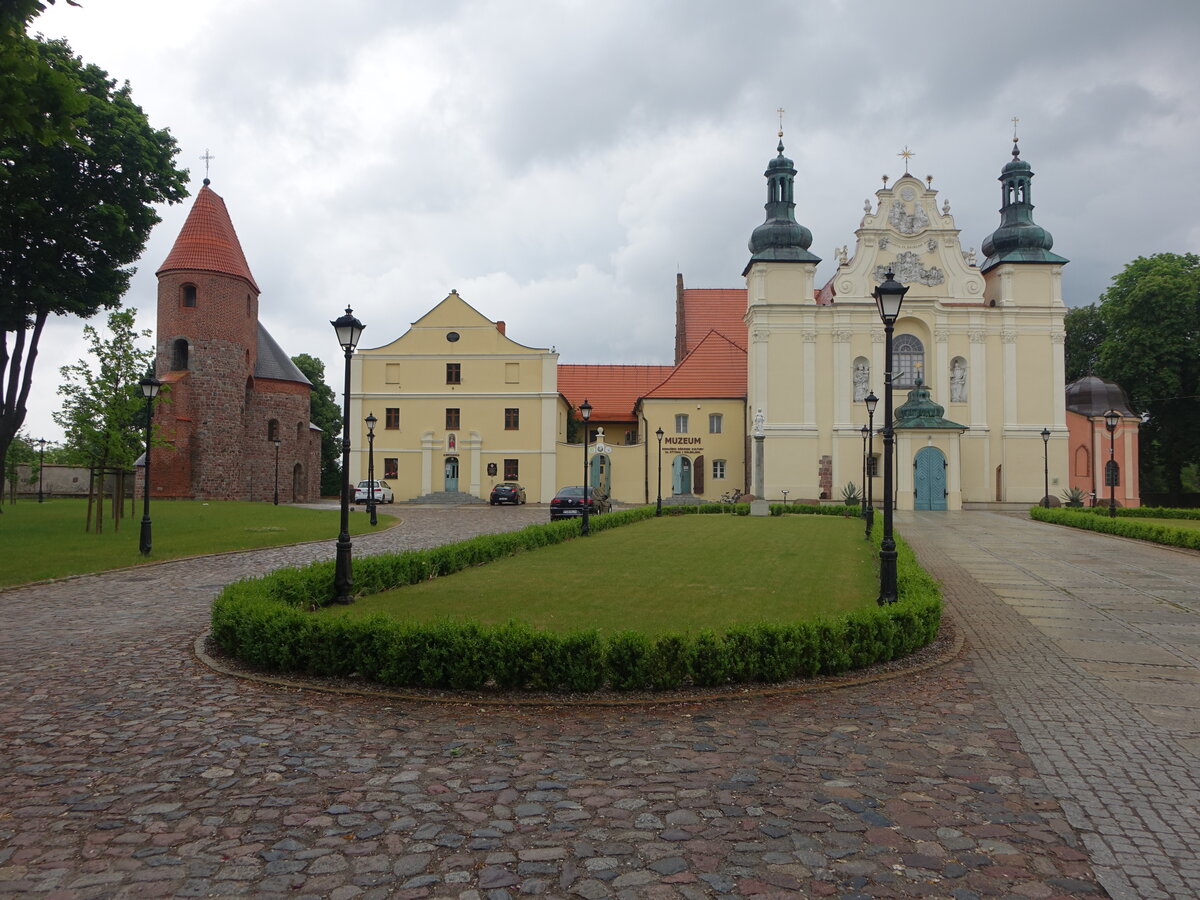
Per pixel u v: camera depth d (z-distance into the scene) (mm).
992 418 53781
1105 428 56188
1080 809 6055
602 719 8273
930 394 53438
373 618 9914
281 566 20422
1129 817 5922
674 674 9219
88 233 28203
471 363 59812
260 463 56031
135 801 6184
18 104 8992
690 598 14500
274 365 57406
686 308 71125
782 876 5098
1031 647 11484
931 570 20047
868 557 21141
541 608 13523
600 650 9203
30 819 5867
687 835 5633
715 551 22578
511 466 59562
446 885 4988
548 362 59469
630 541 25688
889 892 4922
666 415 59125
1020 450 53562
